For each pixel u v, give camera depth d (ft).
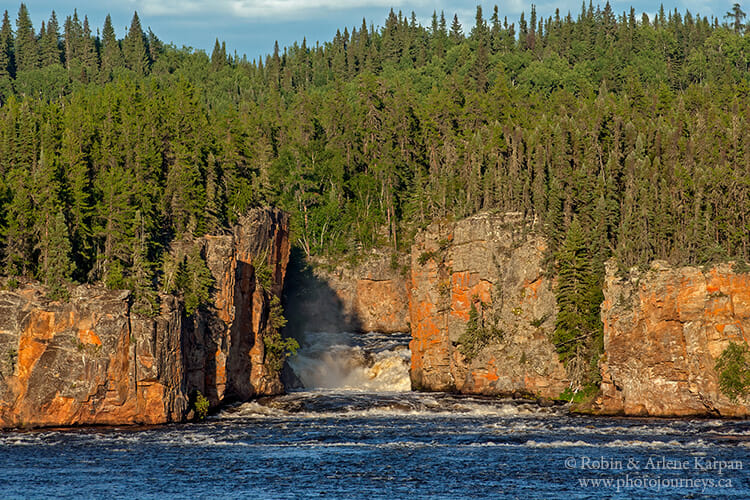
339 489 600.80
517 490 595.47
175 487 606.55
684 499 574.15
